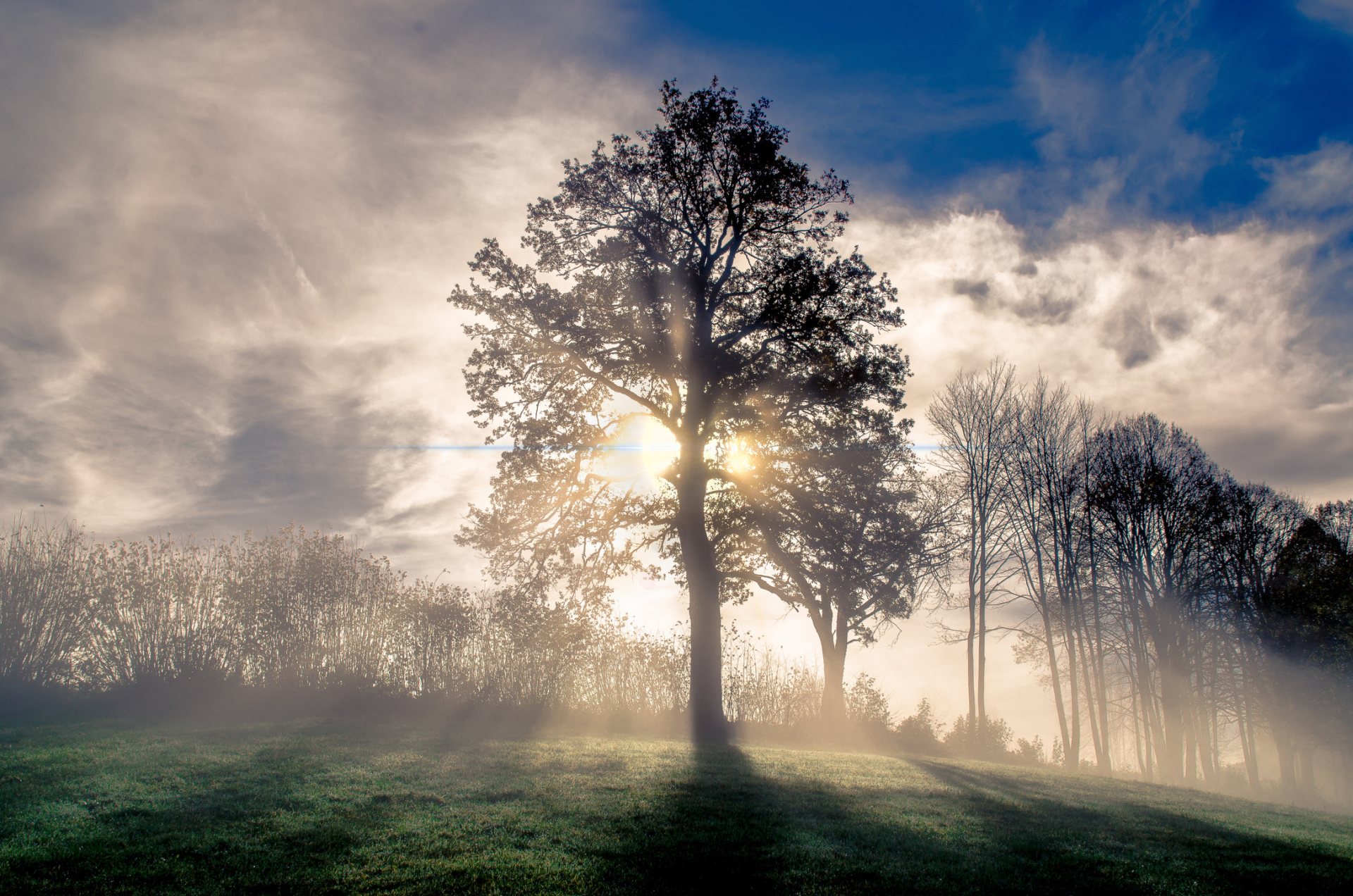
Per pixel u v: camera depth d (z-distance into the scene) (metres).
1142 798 13.34
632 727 19.30
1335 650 29.89
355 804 8.41
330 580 18.61
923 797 10.82
